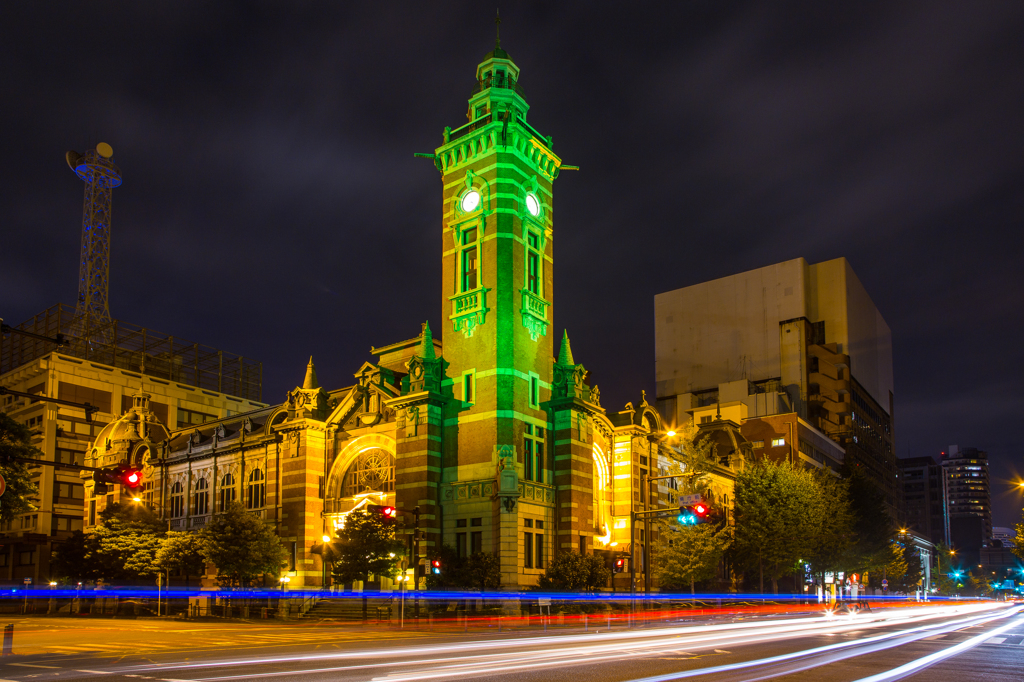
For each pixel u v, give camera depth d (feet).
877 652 94.63
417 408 201.26
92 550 239.50
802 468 288.30
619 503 223.51
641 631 138.31
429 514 193.98
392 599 193.98
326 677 65.51
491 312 203.41
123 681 65.57
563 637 121.39
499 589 180.04
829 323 479.41
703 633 131.03
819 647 100.99
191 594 221.25
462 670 70.69
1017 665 80.94
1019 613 287.07
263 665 77.05
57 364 325.62
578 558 190.29
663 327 515.91
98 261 412.36
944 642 114.93
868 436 510.99
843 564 283.38
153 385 358.43
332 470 217.77
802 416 453.99
